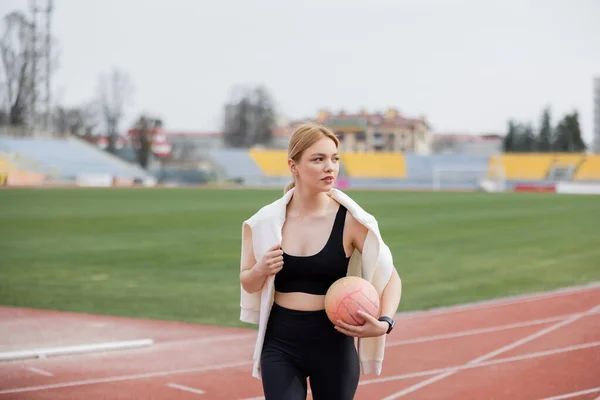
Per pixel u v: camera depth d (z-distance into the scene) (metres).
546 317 9.31
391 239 20.23
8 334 8.55
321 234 3.34
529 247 18.38
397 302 3.34
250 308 3.50
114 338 8.31
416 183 74.44
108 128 82.38
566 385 6.12
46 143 66.56
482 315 9.51
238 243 18.89
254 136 98.88
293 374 3.31
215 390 6.07
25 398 5.84
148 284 12.39
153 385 6.23
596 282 12.66
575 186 64.56
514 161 76.75
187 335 8.43
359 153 78.75
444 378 6.38
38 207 32.88
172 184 74.19
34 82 70.19
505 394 5.87
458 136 121.25
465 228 23.77
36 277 13.20
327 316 3.31
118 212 30.27
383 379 6.35
